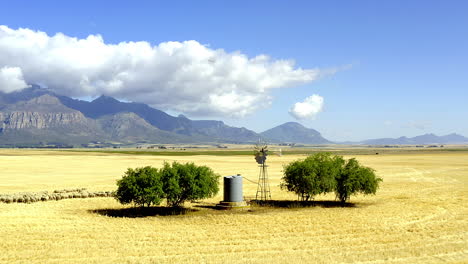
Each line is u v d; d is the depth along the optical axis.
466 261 23.00
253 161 135.62
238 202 44.28
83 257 23.97
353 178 46.81
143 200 40.81
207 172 44.41
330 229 31.92
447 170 95.75
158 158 149.88
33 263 22.62
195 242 27.62
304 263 22.42
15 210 39.69
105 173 84.62
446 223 34.09
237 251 25.50
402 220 35.50
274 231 31.41
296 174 46.97
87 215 38.47
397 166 109.88
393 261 22.98
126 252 24.98
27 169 93.00
